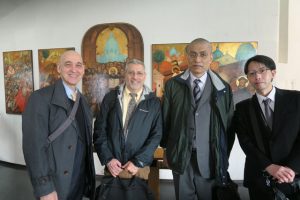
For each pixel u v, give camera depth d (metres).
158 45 3.85
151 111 1.96
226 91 1.90
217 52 3.71
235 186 1.99
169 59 3.83
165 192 3.60
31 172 1.59
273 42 3.59
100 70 4.11
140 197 1.91
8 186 3.89
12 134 4.86
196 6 3.73
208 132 1.86
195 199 1.97
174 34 3.81
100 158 1.91
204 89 1.90
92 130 2.03
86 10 4.14
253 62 1.72
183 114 1.88
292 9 4.16
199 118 1.86
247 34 3.65
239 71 3.69
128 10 3.96
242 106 1.87
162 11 3.83
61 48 4.33
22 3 4.57
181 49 3.78
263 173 1.73
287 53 4.13
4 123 4.95
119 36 3.99
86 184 1.90
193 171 1.92
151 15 3.87
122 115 1.96
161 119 2.01
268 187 1.72
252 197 1.83
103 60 4.09
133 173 1.84
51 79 4.43
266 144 1.72
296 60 4.34
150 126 1.97
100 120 2.02
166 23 3.83
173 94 1.96
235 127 1.93
